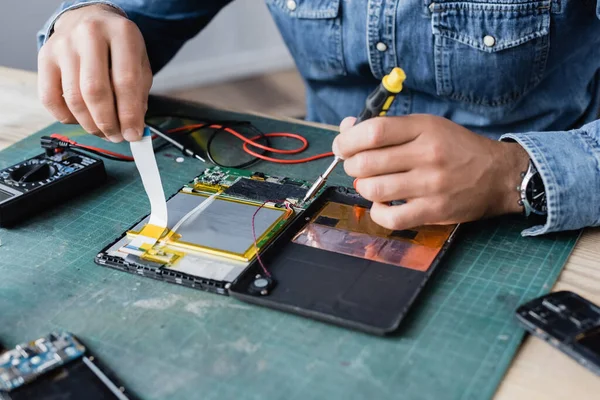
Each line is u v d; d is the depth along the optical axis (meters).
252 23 2.76
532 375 0.55
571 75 1.13
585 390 0.53
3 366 0.56
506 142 0.79
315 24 1.17
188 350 0.59
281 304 0.63
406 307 0.62
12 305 0.66
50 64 0.87
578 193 0.73
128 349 0.59
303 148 0.98
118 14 1.01
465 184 0.72
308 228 0.75
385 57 1.12
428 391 0.53
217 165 0.94
